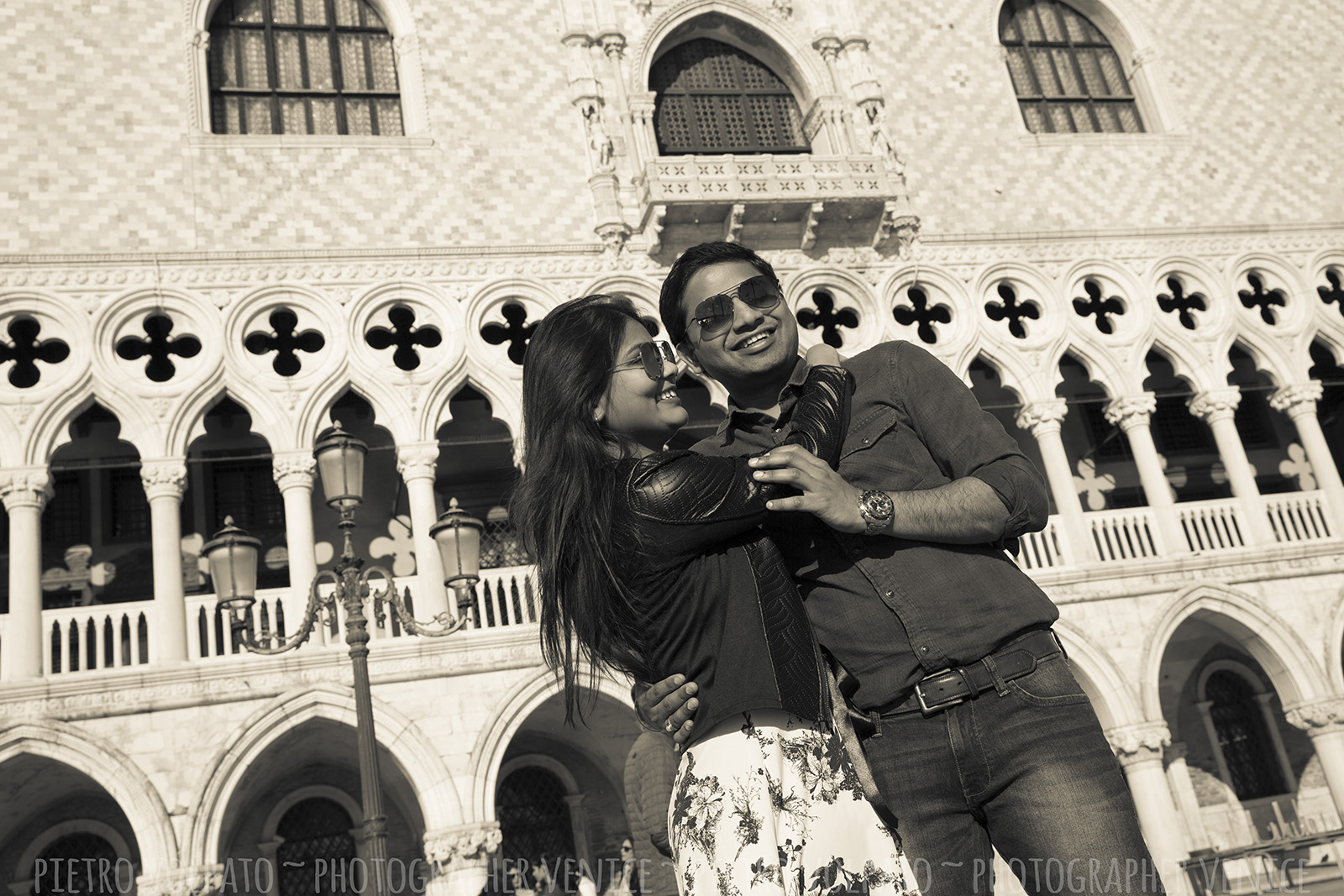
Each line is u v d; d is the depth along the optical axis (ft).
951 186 70.49
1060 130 76.74
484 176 63.87
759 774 7.61
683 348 10.28
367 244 60.90
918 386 8.95
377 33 67.77
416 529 56.95
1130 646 63.16
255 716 51.26
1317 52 81.61
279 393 57.31
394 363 65.00
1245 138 77.10
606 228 63.46
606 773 69.36
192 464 67.46
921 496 8.21
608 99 67.82
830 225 66.74
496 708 54.39
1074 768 7.93
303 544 55.31
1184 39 79.46
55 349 58.80
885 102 71.82
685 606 7.85
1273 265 73.87
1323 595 67.21
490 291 61.72
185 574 65.16
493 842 52.42
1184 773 72.90
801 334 65.67
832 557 8.76
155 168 58.95
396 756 52.70
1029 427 67.77
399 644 54.03
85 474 66.23
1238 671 78.54
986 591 8.36
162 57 61.26
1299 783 75.92
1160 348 71.10
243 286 58.23
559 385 8.48
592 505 8.04
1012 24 79.41
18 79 58.29
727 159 64.18
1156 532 67.36
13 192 56.29
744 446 9.69
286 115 64.54
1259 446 85.81
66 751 48.88
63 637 51.06
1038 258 69.92
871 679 8.51
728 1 72.23
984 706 8.15
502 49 67.21
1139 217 72.84
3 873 59.47
